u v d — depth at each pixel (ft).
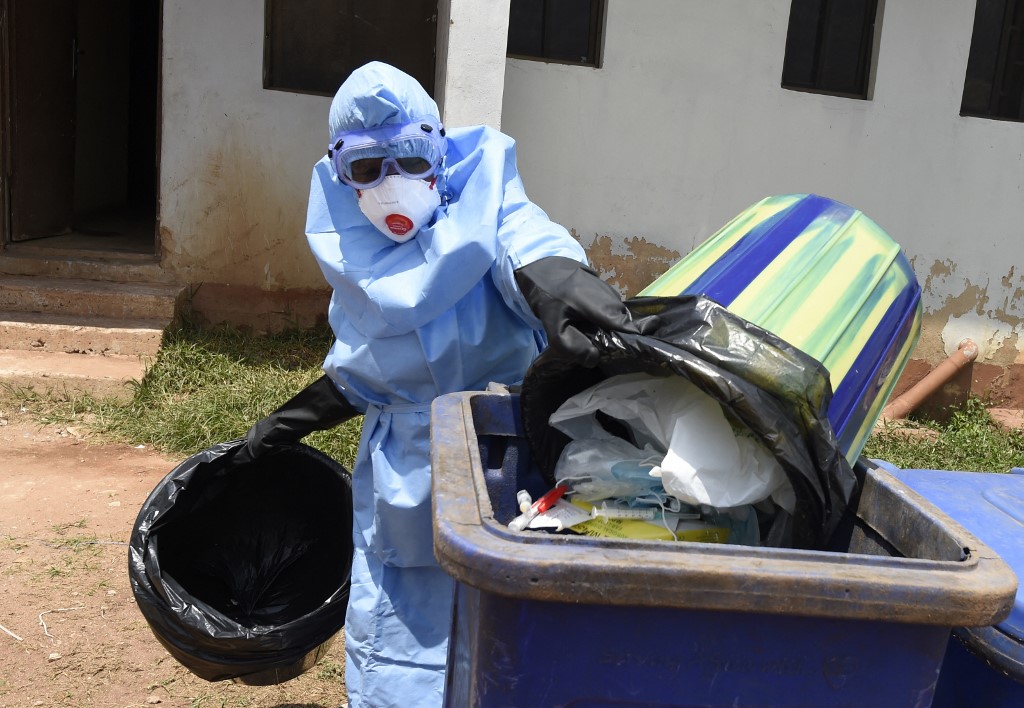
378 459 7.68
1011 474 7.26
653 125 22.16
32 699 9.73
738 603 4.00
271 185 22.15
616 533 5.55
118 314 20.89
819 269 5.93
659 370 5.60
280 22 22.13
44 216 24.76
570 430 6.24
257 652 7.66
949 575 4.12
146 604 7.64
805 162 22.98
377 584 7.95
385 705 7.88
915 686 4.26
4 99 22.52
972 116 23.79
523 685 4.23
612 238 22.53
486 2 16.89
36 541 13.12
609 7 21.44
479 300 7.38
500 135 7.66
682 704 4.25
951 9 22.76
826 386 4.93
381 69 7.16
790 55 23.12
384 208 7.22
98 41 31.73
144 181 36.91
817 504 4.99
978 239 23.98
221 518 8.91
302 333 22.56
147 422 17.53
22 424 17.44
